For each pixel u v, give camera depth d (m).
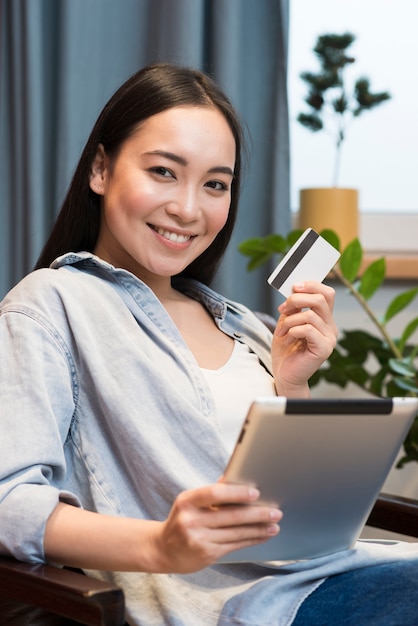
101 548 1.06
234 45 2.13
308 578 1.18
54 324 1.24
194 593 1.18
